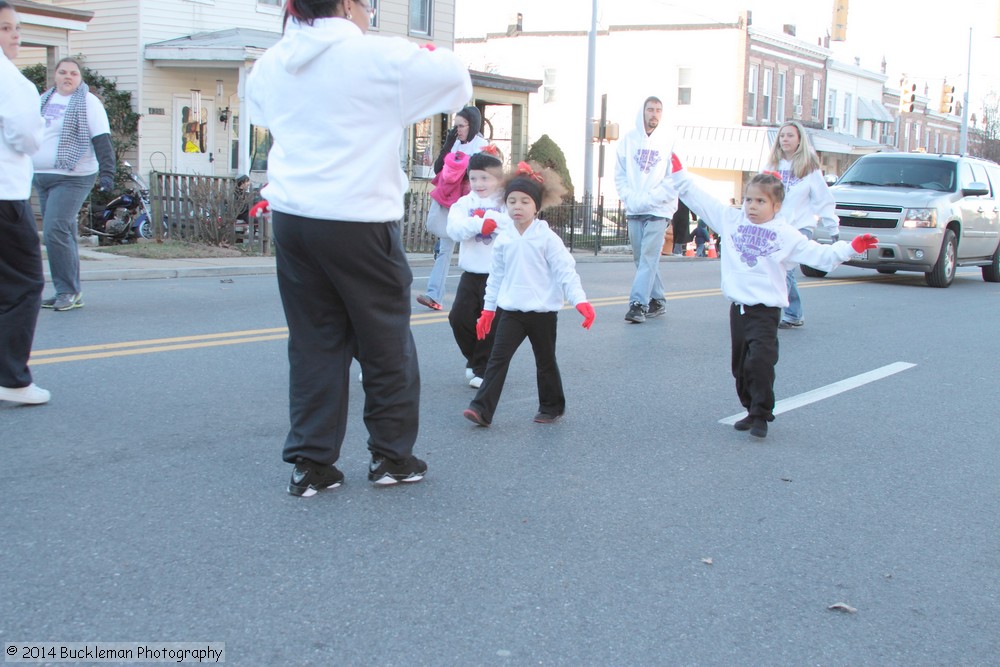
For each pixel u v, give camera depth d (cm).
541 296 543
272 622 309
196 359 684
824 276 1521
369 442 438
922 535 414
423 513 408
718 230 569
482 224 561
